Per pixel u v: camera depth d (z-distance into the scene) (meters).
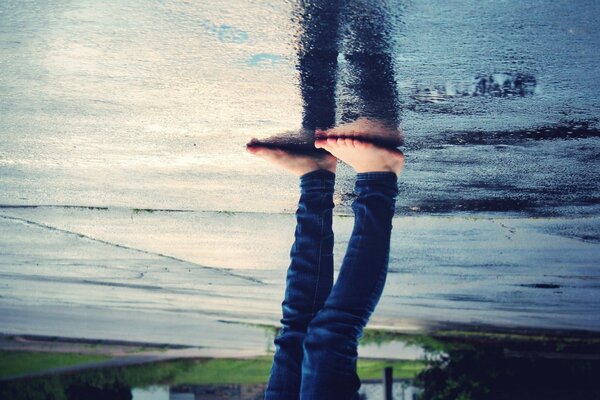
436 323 9.20
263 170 4.37
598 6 2.59
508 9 2.64
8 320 10.07
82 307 8.91
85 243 5.88
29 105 3.63
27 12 2.87
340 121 3.55
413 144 3.74
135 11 2.84
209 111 3.60
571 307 7.02
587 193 4.21
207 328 10.09
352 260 3.20
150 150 4.17
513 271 5.79
